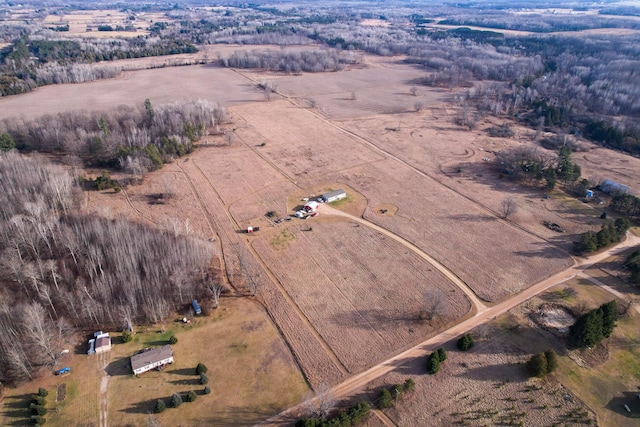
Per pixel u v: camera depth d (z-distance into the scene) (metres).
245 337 80.81
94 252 93.56
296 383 71.75
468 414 66.94
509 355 77.25
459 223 118.25
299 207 126.00
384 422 65.69
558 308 87.88
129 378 72.31
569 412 67.38
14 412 66.44
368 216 121.56
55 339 77.12
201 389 70.50
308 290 93.00
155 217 119.06
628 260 100.31
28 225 101.31
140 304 86.19
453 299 90.50
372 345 79.38
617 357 77.25
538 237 111.94
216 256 103.69
